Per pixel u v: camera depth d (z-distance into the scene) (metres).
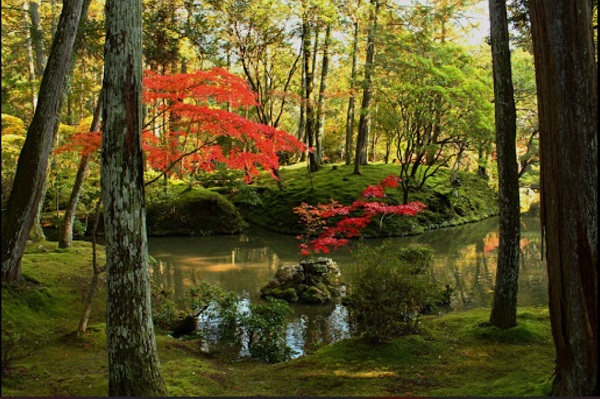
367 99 20.22
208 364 5.81
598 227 3.36
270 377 5.23
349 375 5.15
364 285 6.02
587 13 3.39
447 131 17.36
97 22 9.50
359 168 22.72
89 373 4.92
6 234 6.89
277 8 18.91
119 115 3.61
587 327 3.36
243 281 11.03
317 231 17.45
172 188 19.00
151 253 14.50
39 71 13.88
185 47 17.52
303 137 28.19
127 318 3.65
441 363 5.44
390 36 16.16
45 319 6.56
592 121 3.37
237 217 18.92
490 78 17.80
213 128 6.07
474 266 12.30
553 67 3.42
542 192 3.63
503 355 5.64
